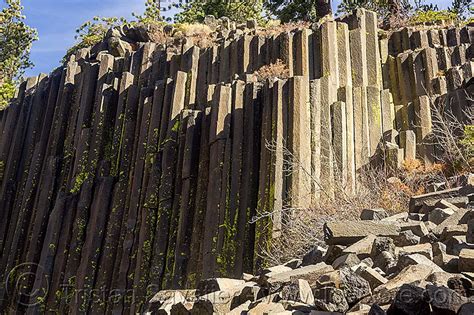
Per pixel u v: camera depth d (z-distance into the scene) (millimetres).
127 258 14031
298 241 9516
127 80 17453
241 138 12766
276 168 11609
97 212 15414
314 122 12328
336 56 14344
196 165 13594
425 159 12438
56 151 18422
